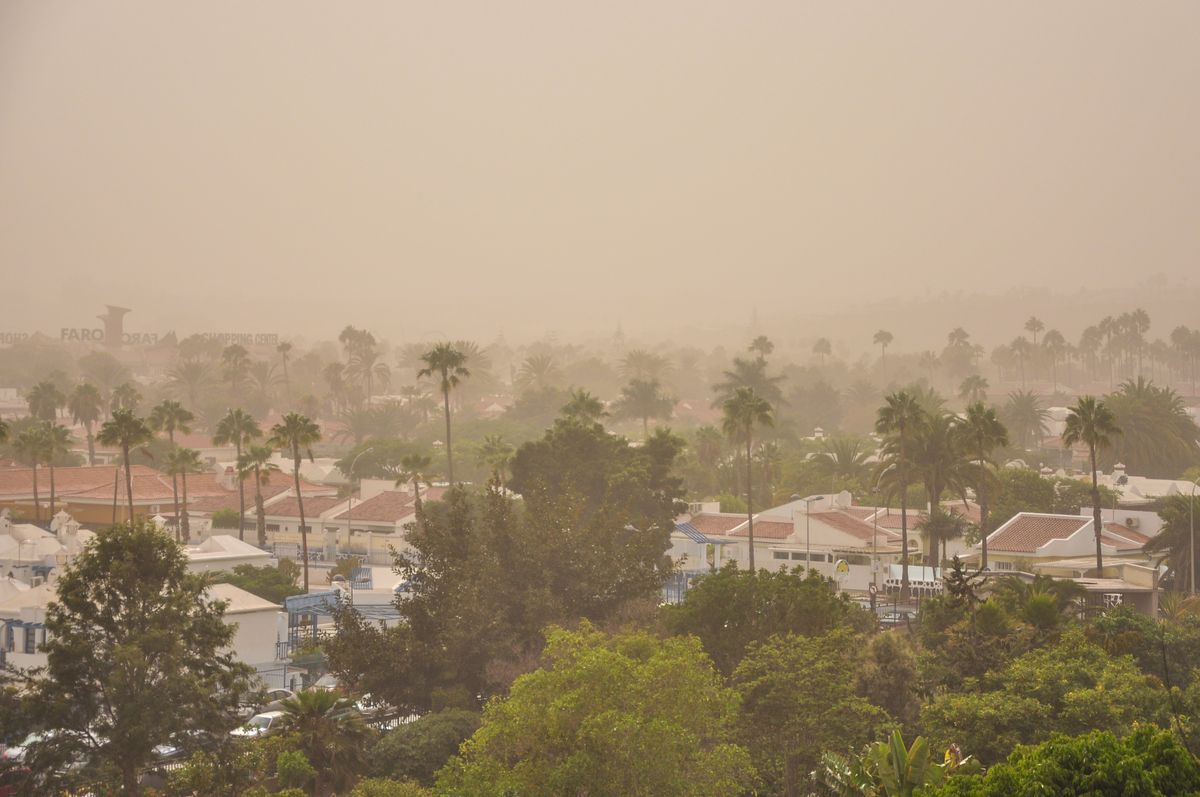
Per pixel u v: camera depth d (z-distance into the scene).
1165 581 101.75
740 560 114.12
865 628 67.94
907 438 111.94
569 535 71.19
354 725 52.25
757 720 50.75
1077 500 127.31
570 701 45.03
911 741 51.00
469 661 64.50
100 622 50.19
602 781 43.38
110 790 48.03
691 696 46.22
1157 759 26.67
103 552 51.03
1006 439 101.88
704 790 44.06
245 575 96.81
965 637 54.62
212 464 194.88
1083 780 26.19
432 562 68.12
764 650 52.91
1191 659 60.19
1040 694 48.38
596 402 139.75
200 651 51.28
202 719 49.22
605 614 69.38
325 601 87.25
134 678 48.53
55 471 157.75
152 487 153.38
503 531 70.12
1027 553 99.81
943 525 110.12
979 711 46.59
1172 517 101.00
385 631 66.12
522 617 66.88
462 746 47.62
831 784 37.78
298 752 49.75
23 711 47.44
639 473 105.50
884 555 109.00
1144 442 168.75
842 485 153.25
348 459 184.00
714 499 149.88
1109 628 61.88
